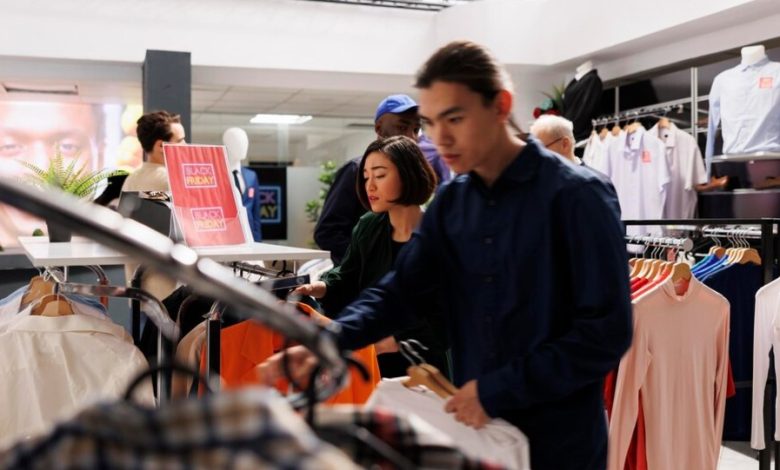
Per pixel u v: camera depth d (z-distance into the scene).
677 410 2.66
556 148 3.24
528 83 7.53
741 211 5.58
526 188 1.37
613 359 1.29
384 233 2.36
